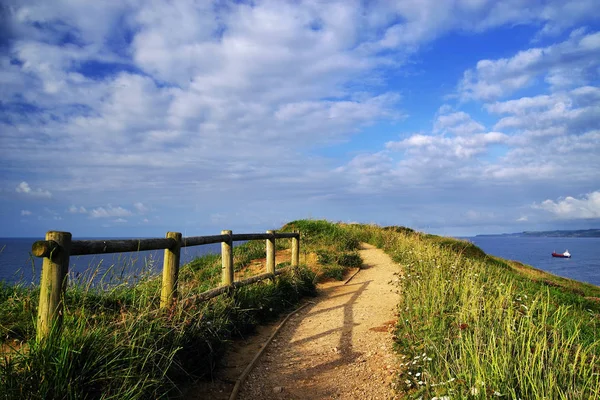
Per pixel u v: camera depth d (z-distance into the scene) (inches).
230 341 222.5
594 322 251.0
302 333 258.5
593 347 181.3
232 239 266.5
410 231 880.3
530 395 134.6
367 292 382.9
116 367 130.9
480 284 288.4
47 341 122.1
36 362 117.6
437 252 449.4
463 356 158.9
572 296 402.0
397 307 296.5
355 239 707.4
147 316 161.0
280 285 337.1
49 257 127.9
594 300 415.5
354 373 191.6
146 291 183.3
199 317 184.4
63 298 130.6
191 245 205.2
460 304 231.3
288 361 209.0
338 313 307.6
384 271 506.0
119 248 156.3
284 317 293.1
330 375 190.9
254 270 413.4
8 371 112.7
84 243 139.6
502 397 132.5
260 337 245.1
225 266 259.6
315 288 390.6
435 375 157.6
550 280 584.4
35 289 184.1
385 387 173.9
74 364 124.6
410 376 168.1
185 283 215.3
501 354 152.0
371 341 235.1
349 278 463.2
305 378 188.1
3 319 167.0
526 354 152.6
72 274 153.3
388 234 774.5
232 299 242.2
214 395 165.6
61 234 129.7
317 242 628.7
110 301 186.4
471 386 138.2
